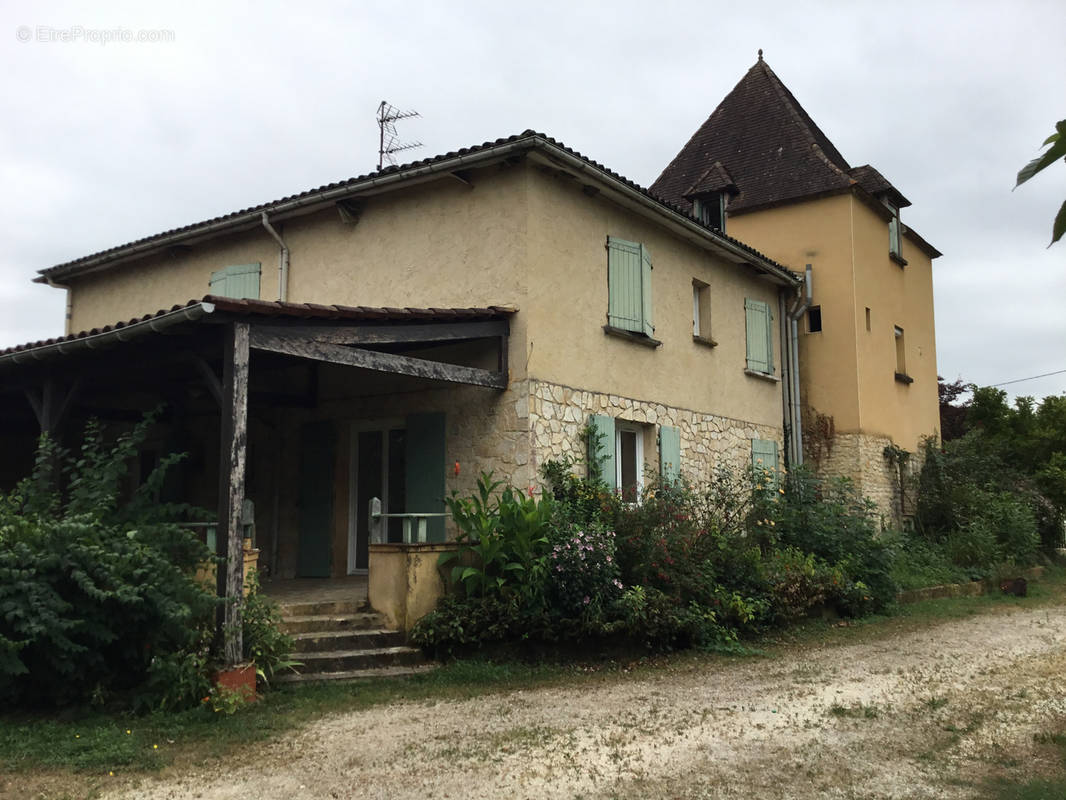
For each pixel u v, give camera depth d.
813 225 15.88
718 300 13.34
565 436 9.72
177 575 6.03
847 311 15.40
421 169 9.75
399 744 5.41
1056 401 22.73
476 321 9.08
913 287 18.89
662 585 8.81
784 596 9.88
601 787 4.64
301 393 11.20
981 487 17.67
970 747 5.33
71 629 5.71
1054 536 17.98
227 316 6.58
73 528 5.79
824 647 8.93
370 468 10.84
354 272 10.86
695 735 5.61
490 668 7.46
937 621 10.67
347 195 10.51
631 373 11.02
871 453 15.52
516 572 8.05
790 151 16.88
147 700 6.04
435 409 9.96
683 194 17.39
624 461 11.27
